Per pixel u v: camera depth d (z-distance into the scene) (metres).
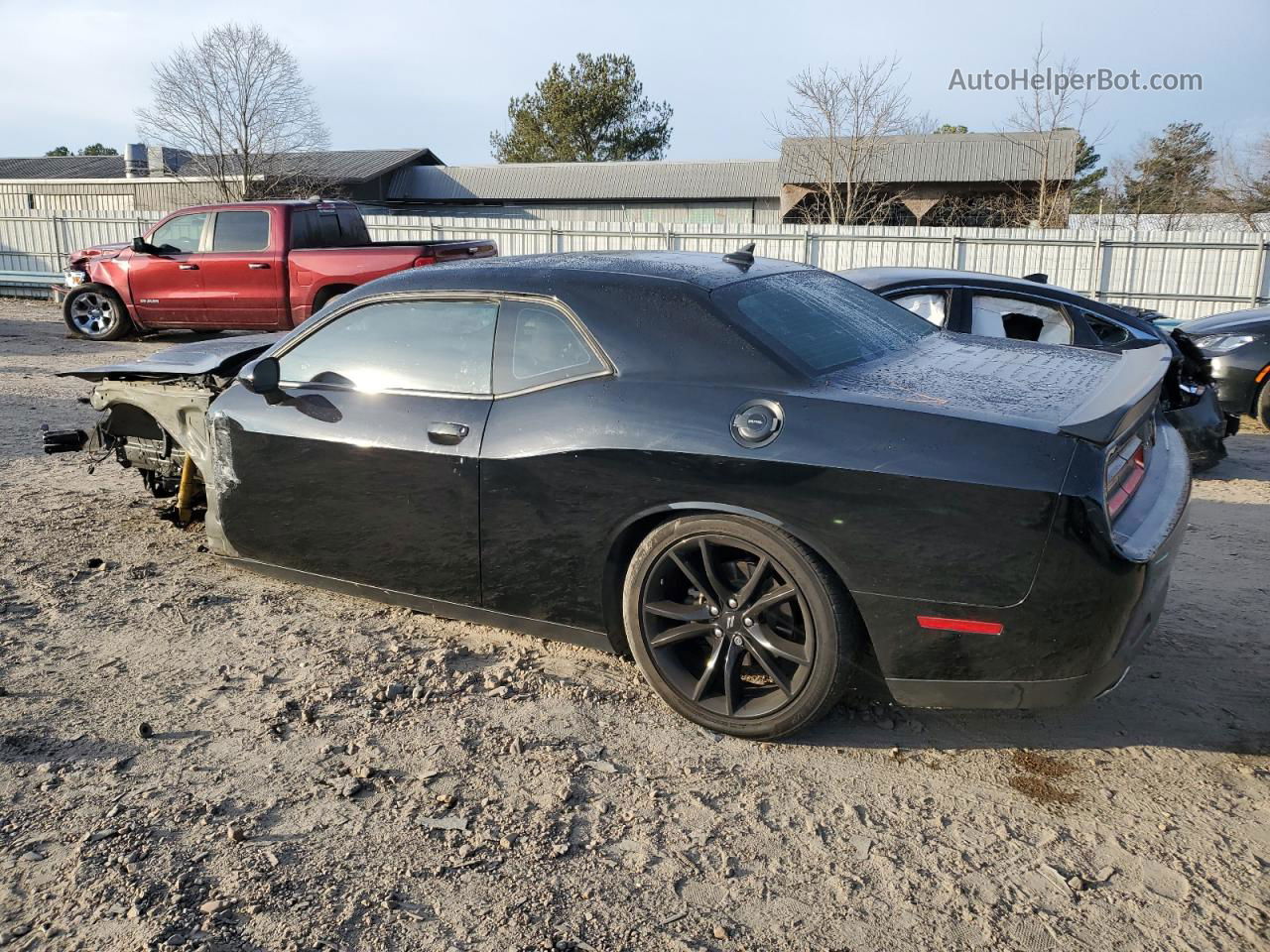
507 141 54.25
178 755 3.16
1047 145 30.97
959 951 2.36
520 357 3.54
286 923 2.41
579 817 2.87
